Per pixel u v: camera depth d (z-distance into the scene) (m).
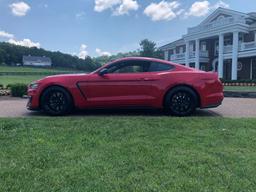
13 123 4.96
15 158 3.39
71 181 2.82
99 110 6.94
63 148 3.76
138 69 6.18
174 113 6.11
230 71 31.17
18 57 88.94
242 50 28.00
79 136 4.28
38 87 6.12
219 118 5.64
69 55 85.62
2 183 2.76
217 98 6.18
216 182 2.82
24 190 2.64
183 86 6.09
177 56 36.50
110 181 2.83
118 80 6.05
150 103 6.09
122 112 6.71
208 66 34.06
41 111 6.79
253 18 30.30
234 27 27.50
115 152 3.62
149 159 3.38
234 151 3.69
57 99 6.12
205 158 3.42
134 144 3.93
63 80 6.09
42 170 3.07
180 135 4.39
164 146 3.86
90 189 2.67
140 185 2.76
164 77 6.09
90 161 3.31
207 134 4.46
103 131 4.55
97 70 6.19
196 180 2.86
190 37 32.59
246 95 12.04
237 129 4.80
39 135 4.32
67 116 6.09
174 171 3.07
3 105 8.25
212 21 31.61
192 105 6.11
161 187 2.72
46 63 88.19
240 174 3.01
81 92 6.07
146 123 5.10
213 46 33.50
